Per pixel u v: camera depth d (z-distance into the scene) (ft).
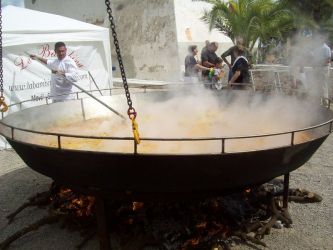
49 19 19.63
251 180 6.72
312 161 14.42
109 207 8.76
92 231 8.86
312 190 11.53
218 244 8.23
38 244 8.86
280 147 6.37
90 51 21.45
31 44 17.81
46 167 7.11
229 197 9.21
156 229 8.28
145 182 6.37
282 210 9.60
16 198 11.50
